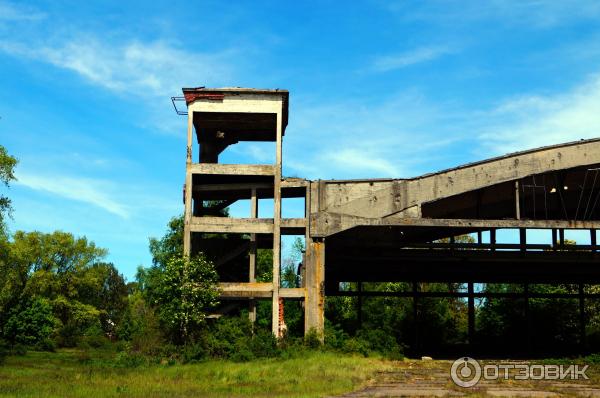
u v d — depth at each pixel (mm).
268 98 39312
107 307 108562
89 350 52719
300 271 48812
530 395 21453
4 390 22094
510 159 38688
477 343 52594
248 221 38219
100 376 27359
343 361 31609
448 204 40844
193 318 35312
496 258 41750
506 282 49688
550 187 41250
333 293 47094
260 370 28250
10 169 45656
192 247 40312
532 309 54125
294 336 38594
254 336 35812
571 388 24125
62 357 43500
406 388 23078
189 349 34125
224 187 39531
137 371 29547
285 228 38500
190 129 38781
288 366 29516
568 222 37531
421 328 54219
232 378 25984
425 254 42156
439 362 35656
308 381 24312
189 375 27375
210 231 38000
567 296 47875
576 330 53312
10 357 42000
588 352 45250
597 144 38969
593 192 42438
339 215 38000
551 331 52781
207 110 38969
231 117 40156
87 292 86625
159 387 23062
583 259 41625
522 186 39781
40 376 27641
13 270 75312
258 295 37438
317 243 37844
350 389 22344
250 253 38594
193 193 40906
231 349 34500
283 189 39281
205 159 43000
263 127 42219
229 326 36031
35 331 61562
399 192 38375
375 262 44781
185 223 37906
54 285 79812
